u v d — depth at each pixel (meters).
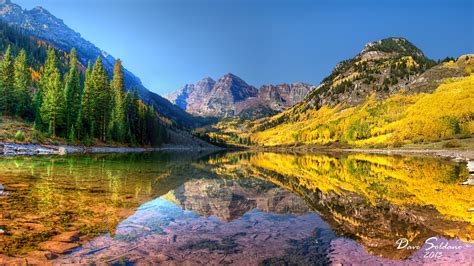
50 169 23.05
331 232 8.48
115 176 20.86
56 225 8.09
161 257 6.17
